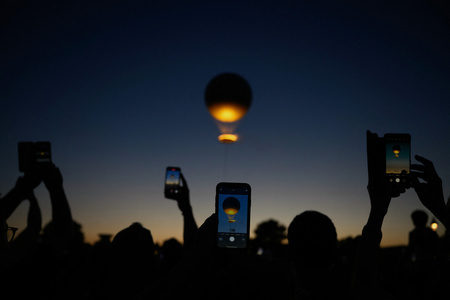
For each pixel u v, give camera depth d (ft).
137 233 6.89
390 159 8.12
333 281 5.47
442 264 7.36
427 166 6.49
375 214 5.82
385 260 13.32
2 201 8.05
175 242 10.78
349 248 10.61
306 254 5.27
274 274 8.00
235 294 7.64
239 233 7.18
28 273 5.75
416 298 10.47
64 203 8.30
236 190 7.25
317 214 5.41
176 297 4.52
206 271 4.72
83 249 11.07
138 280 6.73
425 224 12.28
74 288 9.54
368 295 5.16
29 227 8.14
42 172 8.36
